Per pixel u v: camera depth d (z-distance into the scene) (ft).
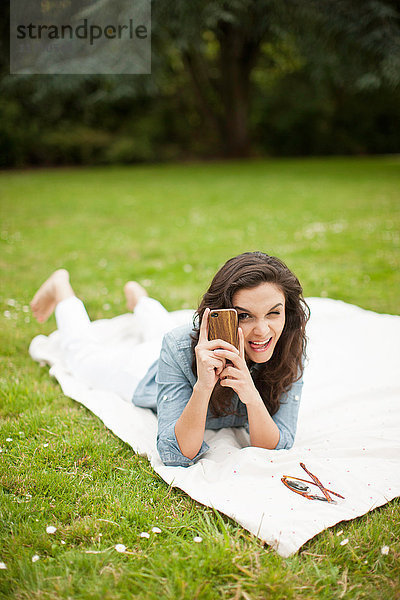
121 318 14.11
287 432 8.27
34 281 18.43
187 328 8.17
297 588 5.89
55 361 11.76
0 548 6.44
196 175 56.29
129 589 5.91
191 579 5.98
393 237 24.56
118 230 27.32
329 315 14.03
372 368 11.20
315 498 7.12
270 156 82.53
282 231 26.55
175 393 7.97
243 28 52.31
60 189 44.29
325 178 51.01
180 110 76.07
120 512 7.11
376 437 8.61
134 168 65.46
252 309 7.09
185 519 6.95
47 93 46.29
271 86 82.12
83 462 8.28
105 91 46.16
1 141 61.93
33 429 9.13
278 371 8.02
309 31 46.19
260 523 6.62
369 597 5.86
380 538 6.61
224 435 8.70
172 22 41.78
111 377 10.16
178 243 24.26
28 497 7.36
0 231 26.63
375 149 83.46
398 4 44.52
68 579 5.98
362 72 47.34
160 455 7.88
